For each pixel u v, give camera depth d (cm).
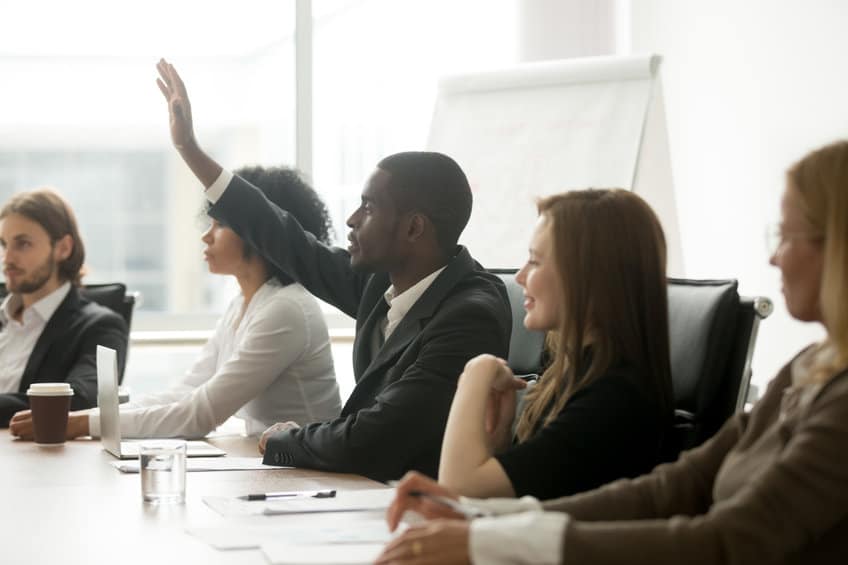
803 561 133
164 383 511
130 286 538
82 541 160
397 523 149
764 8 453
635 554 126
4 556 151
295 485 209
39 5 523
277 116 540
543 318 193
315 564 139
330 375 307
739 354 204
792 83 438
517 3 518
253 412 306
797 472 127
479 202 452
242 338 303
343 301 306
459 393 192
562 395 190
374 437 229
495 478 178
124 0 530
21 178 527
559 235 189
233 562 143
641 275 187
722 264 480
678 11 509
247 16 536
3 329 357
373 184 259
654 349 186
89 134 531
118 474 223
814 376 136
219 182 299
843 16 411
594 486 178
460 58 538
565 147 439
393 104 544
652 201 435
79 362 339
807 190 138
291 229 303
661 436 184
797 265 141
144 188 537
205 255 312
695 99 500
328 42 536
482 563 129
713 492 155
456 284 252
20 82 524
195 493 199
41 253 347
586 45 520
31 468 231
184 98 297
